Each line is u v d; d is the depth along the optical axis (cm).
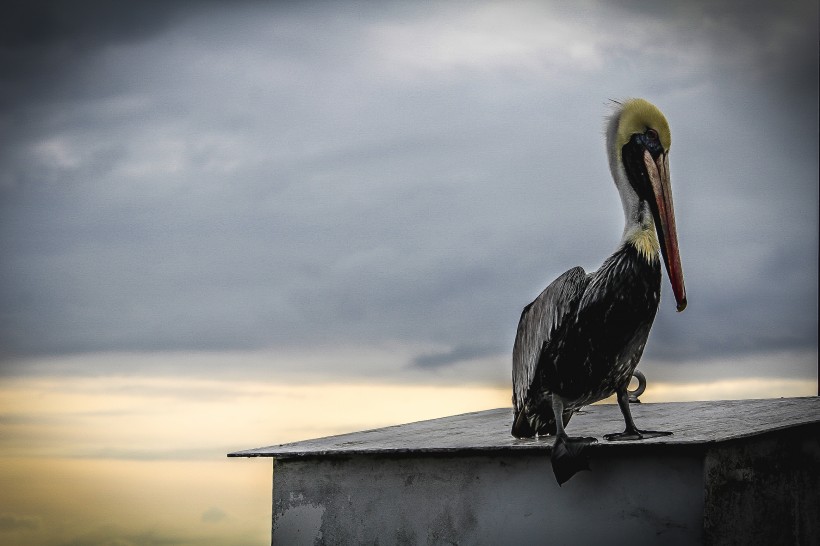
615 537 801
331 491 920
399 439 962
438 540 869
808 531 895
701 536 771
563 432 812
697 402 1066
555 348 831
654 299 820
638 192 853
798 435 899
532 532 831
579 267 836
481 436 937
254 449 972
